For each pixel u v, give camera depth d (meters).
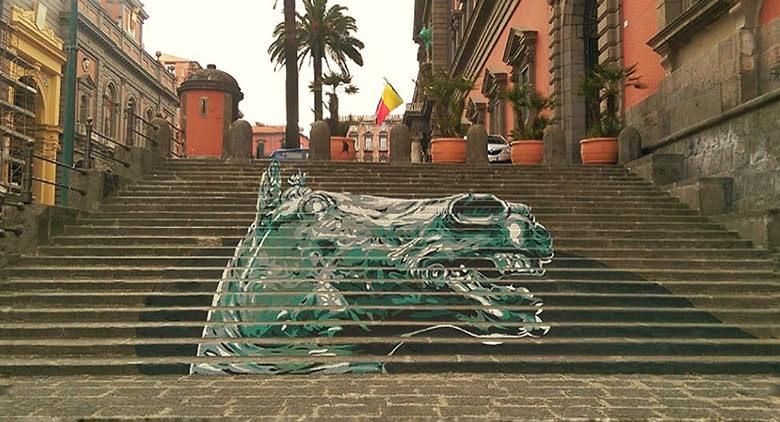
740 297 8.05
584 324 7.45
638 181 12.79
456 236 10.14
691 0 13.34
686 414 5.04
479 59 36.16
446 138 15.54
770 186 10.26
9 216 9.21
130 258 9.03
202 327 7.33
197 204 11.00
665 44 13.60
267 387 5.89
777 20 10.66
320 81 35.41
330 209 11.03
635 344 7.02
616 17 16.70
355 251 9.55
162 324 7.35
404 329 7.40
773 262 9.02
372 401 5.39
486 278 8.76
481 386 5.93
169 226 10.23
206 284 8.45
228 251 9.42
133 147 12.13
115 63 41.03
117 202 10.98
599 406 5.26
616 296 8.12
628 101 15.94
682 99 13.13
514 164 14.52
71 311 7.57
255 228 10.16
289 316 7.70
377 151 77.25
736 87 11.27
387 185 12.00
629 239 9.94
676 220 10.80
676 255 9.52
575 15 20.41
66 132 15.09
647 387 5.92
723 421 4.86
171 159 12.97
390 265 9.24
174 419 4.89
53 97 32.50
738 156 11.11
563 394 5.64
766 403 5.36
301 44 37.09
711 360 6.64
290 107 23.73
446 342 7.01
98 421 4.88
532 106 16.48
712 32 12.31
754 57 11.12
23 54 29.73
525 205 11.11
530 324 7.47
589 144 14.65
